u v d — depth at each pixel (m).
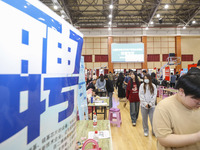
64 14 8.13
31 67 0.29
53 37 0.37
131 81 3.04
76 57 0.52
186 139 0.66
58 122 0.39
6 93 0.23
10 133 0.24
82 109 1.75
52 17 0.38
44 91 0.33
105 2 8.84
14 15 0.25
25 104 0.27
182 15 10.46
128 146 2.24
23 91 0.27
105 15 10.34
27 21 0.29
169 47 12.23
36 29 0.31
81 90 1.74
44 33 0.34
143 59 11.86
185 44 12.22
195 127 0.72
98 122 1.69
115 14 10.14
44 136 0.33
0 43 0.23
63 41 0.42
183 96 0.71
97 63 12.39
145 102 2.40
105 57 12.41
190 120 0.73
